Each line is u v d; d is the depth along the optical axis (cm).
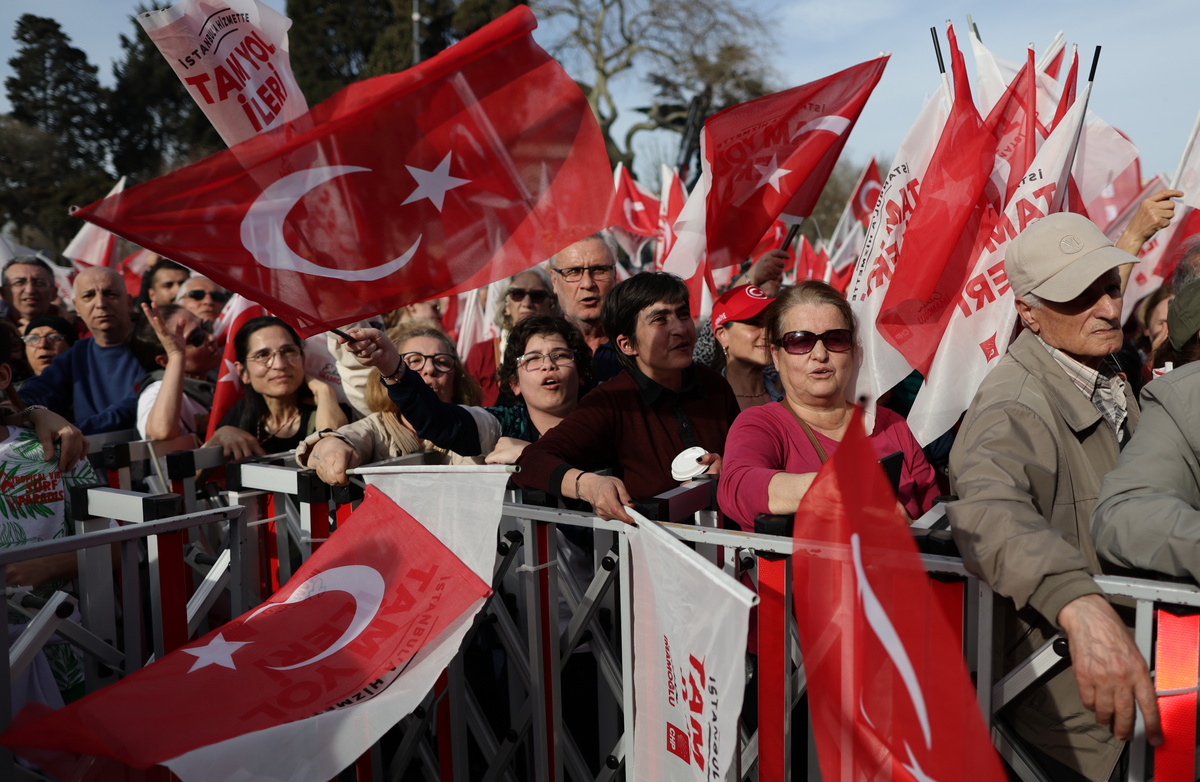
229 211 241
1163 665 150
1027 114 301
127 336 490
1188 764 148
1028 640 177
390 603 205
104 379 480
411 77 260
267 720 178
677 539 168
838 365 222
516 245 271
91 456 317
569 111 273
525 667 235
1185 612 148
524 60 269
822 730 148
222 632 199
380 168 260
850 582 135
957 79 291
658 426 283
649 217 1066
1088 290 191
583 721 257
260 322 373
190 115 4584
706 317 486
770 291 405
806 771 213
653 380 286
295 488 258
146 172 4838
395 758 248
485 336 704
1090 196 371
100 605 229
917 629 129
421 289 265
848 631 139
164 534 214
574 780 234
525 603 231
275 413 385
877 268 300
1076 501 187
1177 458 167
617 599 234
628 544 201
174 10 243
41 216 4206
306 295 252
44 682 223
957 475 181
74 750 166
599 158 273
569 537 268
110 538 199
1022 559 150
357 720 181
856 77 342
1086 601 144
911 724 128
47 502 233
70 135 4716
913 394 333
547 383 318
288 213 249
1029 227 203
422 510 218
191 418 429
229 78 252
